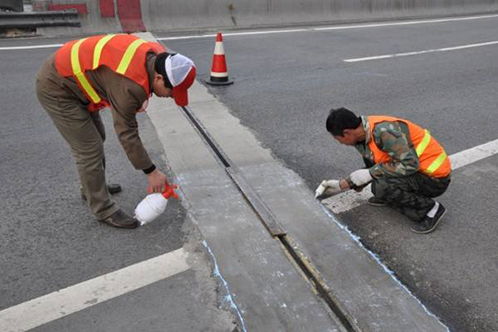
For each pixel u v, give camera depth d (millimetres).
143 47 2518
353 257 2826
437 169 2914
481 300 2514
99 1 8672
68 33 8477
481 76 6859
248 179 3656
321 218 3203
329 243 2947
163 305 2432
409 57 7871
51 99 2699
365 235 3041
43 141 4297
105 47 2514
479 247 2949
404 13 12711
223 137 4414
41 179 3639
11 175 3680
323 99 5609
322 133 4621
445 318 2393
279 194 3473
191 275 2645
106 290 2520
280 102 5453
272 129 4672
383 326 2338
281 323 2338
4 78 5941
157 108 5074
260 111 5145
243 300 2475
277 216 3201
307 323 2344
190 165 3824
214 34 9039
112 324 2305
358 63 7348
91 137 2846
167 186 2877
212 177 3656
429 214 3066
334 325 2340
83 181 2920
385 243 2967
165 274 2648
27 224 3064
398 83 6363
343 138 2955
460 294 2555
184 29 9422
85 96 2723
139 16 9102
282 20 10602
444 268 2754
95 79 2574
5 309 2373
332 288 2576
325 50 8117
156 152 4047
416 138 2939
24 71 6254
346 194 3514
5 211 3197
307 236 3008
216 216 3180
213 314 2383
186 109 5078
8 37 8094
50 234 2971
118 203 3338
